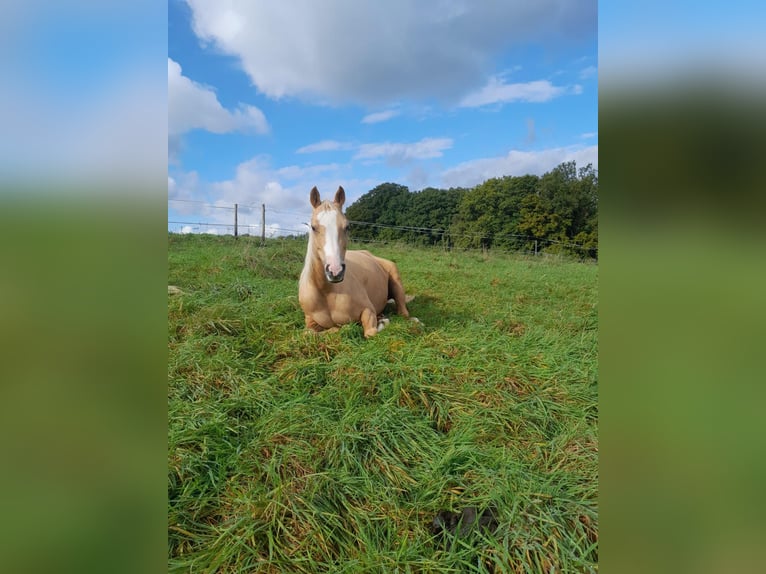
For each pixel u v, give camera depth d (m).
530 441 2.36
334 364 3.05
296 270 6.70
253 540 1.70
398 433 2.33
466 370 2.95
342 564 1.65
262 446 2.21
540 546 1.68
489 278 6.84
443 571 1.62
